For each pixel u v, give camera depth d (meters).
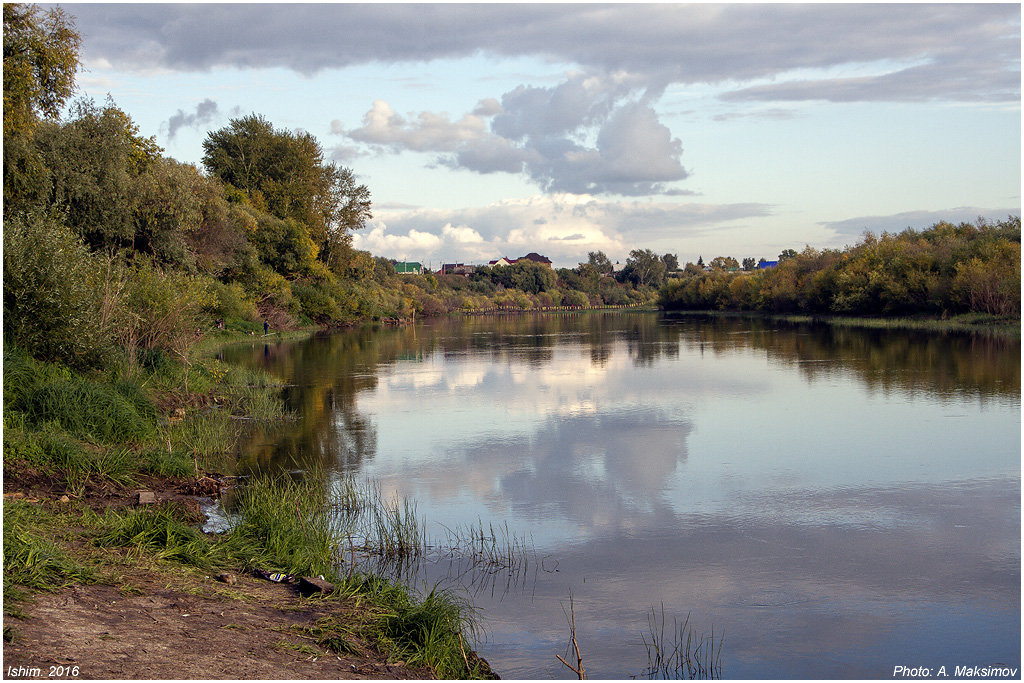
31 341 16.08
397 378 27.14
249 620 6.38
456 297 116.94
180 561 7.83
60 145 27.89
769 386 23.84
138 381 18.95
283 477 12.66
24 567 6.39
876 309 63.00
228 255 43.34
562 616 7.62
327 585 7.54
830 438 15.98
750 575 8.70
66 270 16.78
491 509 11.22
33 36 18.88
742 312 93.25
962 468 13.39
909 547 9.57
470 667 6.34
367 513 10.95
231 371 25.50
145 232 31.91
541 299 135.12
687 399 21.61
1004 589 8.28
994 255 50.78
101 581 6.69
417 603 7.45
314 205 67.38
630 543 9.77
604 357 35.19
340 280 70.00
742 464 13.91
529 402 21.42
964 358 29.95
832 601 8.00
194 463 13.02
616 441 16.05
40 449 11.23
